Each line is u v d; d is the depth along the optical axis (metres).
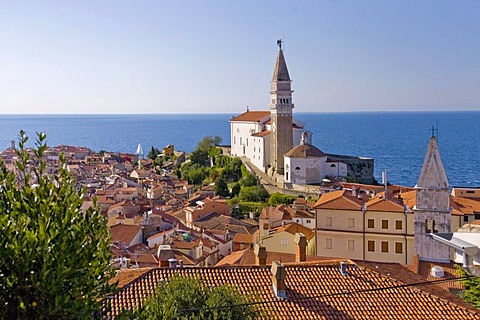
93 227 20.47
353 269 36.12
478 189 98.38
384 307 32.22
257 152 174.38
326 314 31.28
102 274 19.83
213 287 30.44
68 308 17.47
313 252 77.88
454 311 32.06
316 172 145.25
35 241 17.78
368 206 73.31
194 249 79.19
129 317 20.17
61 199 19.56
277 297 32.28
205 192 153.50
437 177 58.47
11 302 17.64
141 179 188.25
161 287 29.88
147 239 89.88
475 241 20.48
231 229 105.81
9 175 19.73
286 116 160.62
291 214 99.06
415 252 58.75
